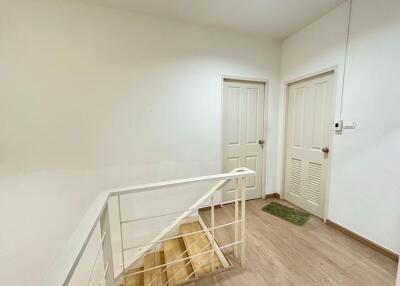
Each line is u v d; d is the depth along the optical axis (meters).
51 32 1.87
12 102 1.81
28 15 1.79
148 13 2.15
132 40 2.14
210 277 1.49
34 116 1.89
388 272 1.50
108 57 2.07
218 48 2.51
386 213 1.65
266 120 2.91
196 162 2.56
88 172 2.11
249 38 2.65
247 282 1.44
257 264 1.62
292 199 2.83
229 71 2.60
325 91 2.23
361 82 1.80
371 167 1.75
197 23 2.36
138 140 2.27
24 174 1.90
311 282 1.43
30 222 1.94
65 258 0.60
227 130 2.76
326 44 2.15
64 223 2.05
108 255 1.09
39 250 1.98
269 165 3.02
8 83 1.78
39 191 1.95
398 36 1.52
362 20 1.77
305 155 2.56
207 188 2.63
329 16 2.10
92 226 0.77
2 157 1.83
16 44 1.78
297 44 2.57
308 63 2.40
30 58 1.83
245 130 2.86
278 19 2.27
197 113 2.50
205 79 2.49
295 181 2.75
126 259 2.26
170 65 2.31
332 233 2.04
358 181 1.86
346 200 1.99
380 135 1.67
